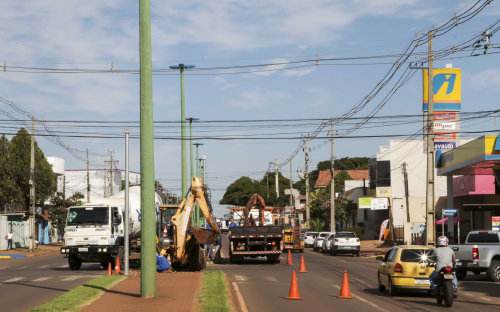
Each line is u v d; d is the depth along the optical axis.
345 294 18.33
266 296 18.36
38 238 73.38
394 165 65.38
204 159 68.62
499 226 34.59
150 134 16.11
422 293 19.67
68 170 105.94
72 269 31.39
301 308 15.67
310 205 82.62
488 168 42.28
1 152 66.62
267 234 35.59
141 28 15.90
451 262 17.08
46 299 17.77
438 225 56.66
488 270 25.03
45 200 71.38
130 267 32.12
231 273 27.70
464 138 54.97
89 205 30.61
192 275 24.09
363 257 45.66
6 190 65.19
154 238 16.41
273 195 116.88
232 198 129.88
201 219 57.00
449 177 48.03
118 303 15.17
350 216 80.69
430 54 34.31
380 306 16.34
